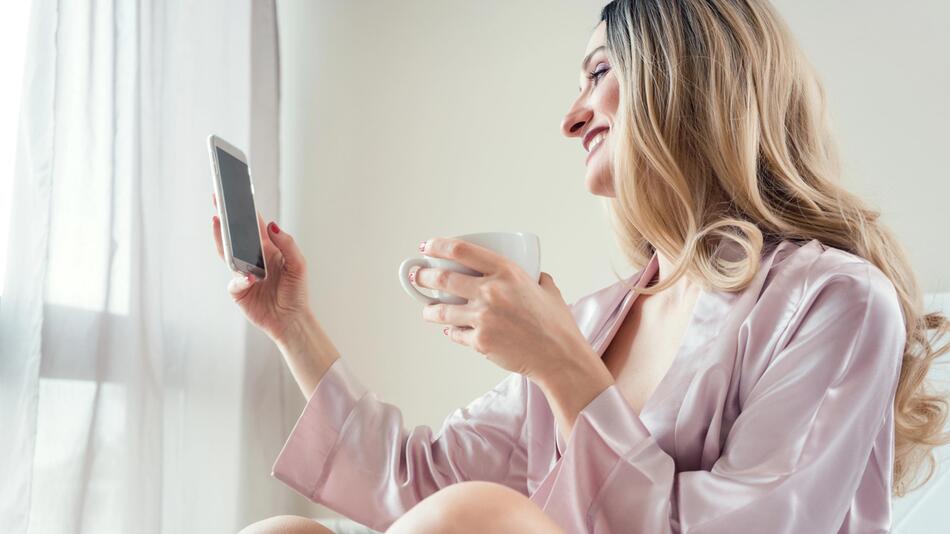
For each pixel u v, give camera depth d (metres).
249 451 2.19
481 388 2.34
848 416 0.71
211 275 2.11
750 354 0.78
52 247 1.65
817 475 0.69
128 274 1.80
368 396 1.04
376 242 2.50
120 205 1.82
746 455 0.70
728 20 0.95
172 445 1.96
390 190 2.52
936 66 1.95
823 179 0.95
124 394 1.75
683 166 0.92
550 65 2.43
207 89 2.18
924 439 0.95
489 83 2.48
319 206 2.57
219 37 2.23
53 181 1.65
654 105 0.93
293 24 2.68
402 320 2.44
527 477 1.01
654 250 1.12
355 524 1.50
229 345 2.15
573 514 0.69
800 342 0.75
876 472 0.81
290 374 2.43
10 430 1.50
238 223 0.94
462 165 2.46
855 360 0.73
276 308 1.02
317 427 1.01
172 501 1.94
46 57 1.62
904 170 1.93
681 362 0.84
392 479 1.00
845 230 0.90
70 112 1.71
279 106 2.45
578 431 0.70
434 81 2.54
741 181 0.90
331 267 2.53
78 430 1.65
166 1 2.06
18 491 1.48
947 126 1.92
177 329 2.01
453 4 2.56
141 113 1.92
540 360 0.70
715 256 0.87
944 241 1.87
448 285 0.69
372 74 2.60
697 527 0.67
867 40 2.01
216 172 0.92
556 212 2.34
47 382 1.62
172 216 2.02
